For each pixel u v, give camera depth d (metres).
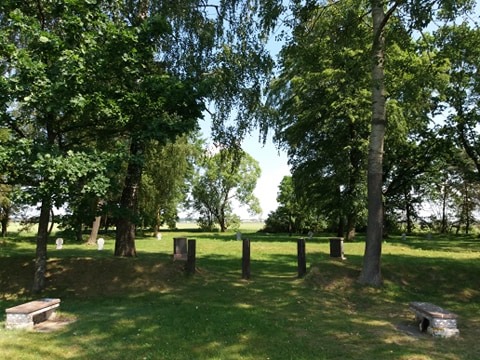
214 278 12.88
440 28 12.08
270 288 11.47
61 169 8.55
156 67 14.36
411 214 46.75
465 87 24.64
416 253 20.34
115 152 10.12
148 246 26.47
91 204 10.98
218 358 6.18
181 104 10.95
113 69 10.27
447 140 27.78
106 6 12.45
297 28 12.48
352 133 30.20
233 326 7.73
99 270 12.38
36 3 10.35
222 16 15.29
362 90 27.08
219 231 60.47
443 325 7.43
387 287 11.55
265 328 7.65
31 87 8.89
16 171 9.91
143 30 10.37
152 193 34.28
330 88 27.84
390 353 6.41
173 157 33.44
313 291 11.11
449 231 50.53
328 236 40.69
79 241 32.09
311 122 30.28
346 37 12.95
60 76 9.06
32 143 9.07
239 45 15.41
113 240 34.47
